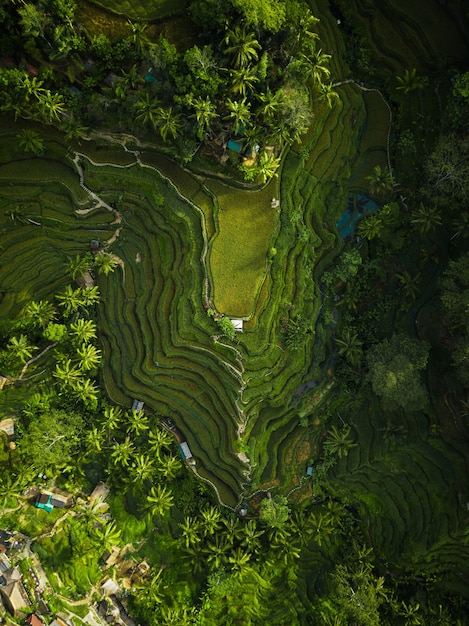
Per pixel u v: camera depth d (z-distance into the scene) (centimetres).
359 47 3316
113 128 3112
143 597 3284
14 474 3309
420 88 3272
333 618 3331
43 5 2630
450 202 3175
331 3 3281
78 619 3177
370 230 3306
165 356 3334
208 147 3073
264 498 3384
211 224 3219
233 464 3378
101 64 2869
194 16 2691
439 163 3005
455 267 2989
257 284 3231
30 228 3278
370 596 3216
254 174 3097
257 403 3341
